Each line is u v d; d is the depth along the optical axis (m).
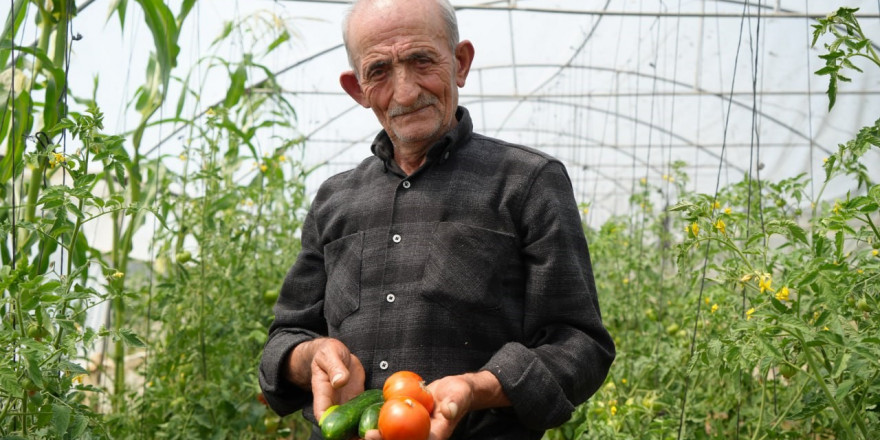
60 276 2.43
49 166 3.00
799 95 9.03
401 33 1.94
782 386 3.38
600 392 3.58
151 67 4.48
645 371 3.88
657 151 13.69
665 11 8.41
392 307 1.98
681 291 5.13
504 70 11.47
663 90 11.02
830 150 9.13
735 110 10.53
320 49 8.96
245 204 5.14
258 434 4.14
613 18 9.26
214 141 4.72
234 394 4.08
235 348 4.11
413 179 2.05
